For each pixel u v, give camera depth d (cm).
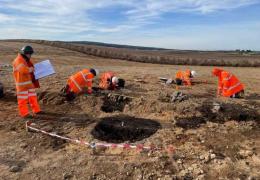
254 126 475
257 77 1043
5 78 767
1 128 459
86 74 588
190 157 382
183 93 637
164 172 351
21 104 494
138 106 552
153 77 900
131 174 347
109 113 528
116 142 443
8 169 354
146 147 403
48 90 624
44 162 370
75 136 437
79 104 562
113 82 658
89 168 357
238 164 366
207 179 339
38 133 445
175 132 452
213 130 459
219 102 566
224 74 634
